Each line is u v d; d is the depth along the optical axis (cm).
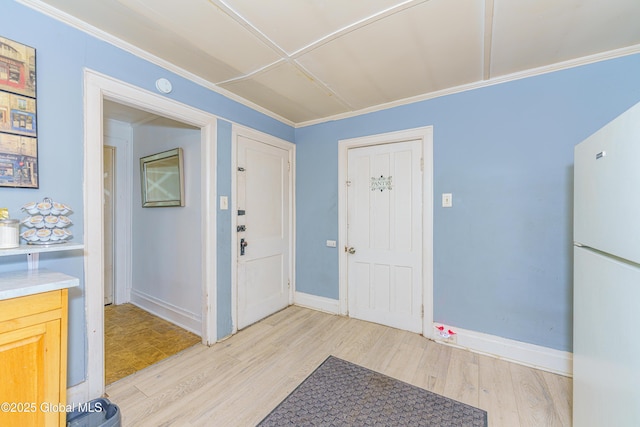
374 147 296
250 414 162
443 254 254
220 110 254
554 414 162
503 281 229
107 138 334
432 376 201
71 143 162
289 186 345
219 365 214
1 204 138
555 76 210
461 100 246
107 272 346
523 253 222
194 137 269
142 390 183
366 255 301
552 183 212
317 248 334
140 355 228
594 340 115
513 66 212
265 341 254
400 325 280
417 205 271
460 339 244
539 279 216
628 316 89
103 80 175
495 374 204
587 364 122
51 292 121
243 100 275
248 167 287
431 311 259
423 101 264
